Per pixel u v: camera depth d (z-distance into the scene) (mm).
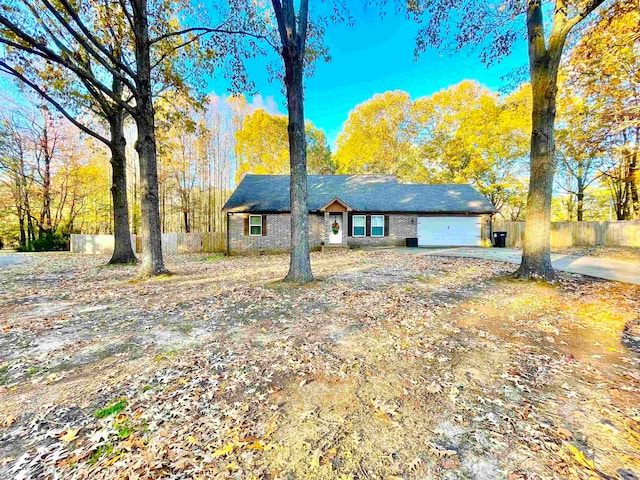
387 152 29172
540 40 6863
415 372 3191
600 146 13109
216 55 9930
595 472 1848
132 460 2018
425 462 1962
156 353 3787
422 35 8211
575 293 6250
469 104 24203
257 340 4156
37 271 10727
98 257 16609
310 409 2570
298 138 7531
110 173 25297
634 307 5234
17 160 20219
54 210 23594
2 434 2318
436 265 10492
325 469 1913
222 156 27109
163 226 26359
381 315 5121
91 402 2738
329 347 3875
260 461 1991
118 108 11977
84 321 5051
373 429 2303
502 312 5211
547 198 7203
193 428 2348
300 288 7102
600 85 11211
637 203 16906
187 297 6602
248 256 16266
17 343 4133
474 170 23953
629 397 2660
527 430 2254
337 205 17094
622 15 7121
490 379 3023
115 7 9094
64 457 2059
